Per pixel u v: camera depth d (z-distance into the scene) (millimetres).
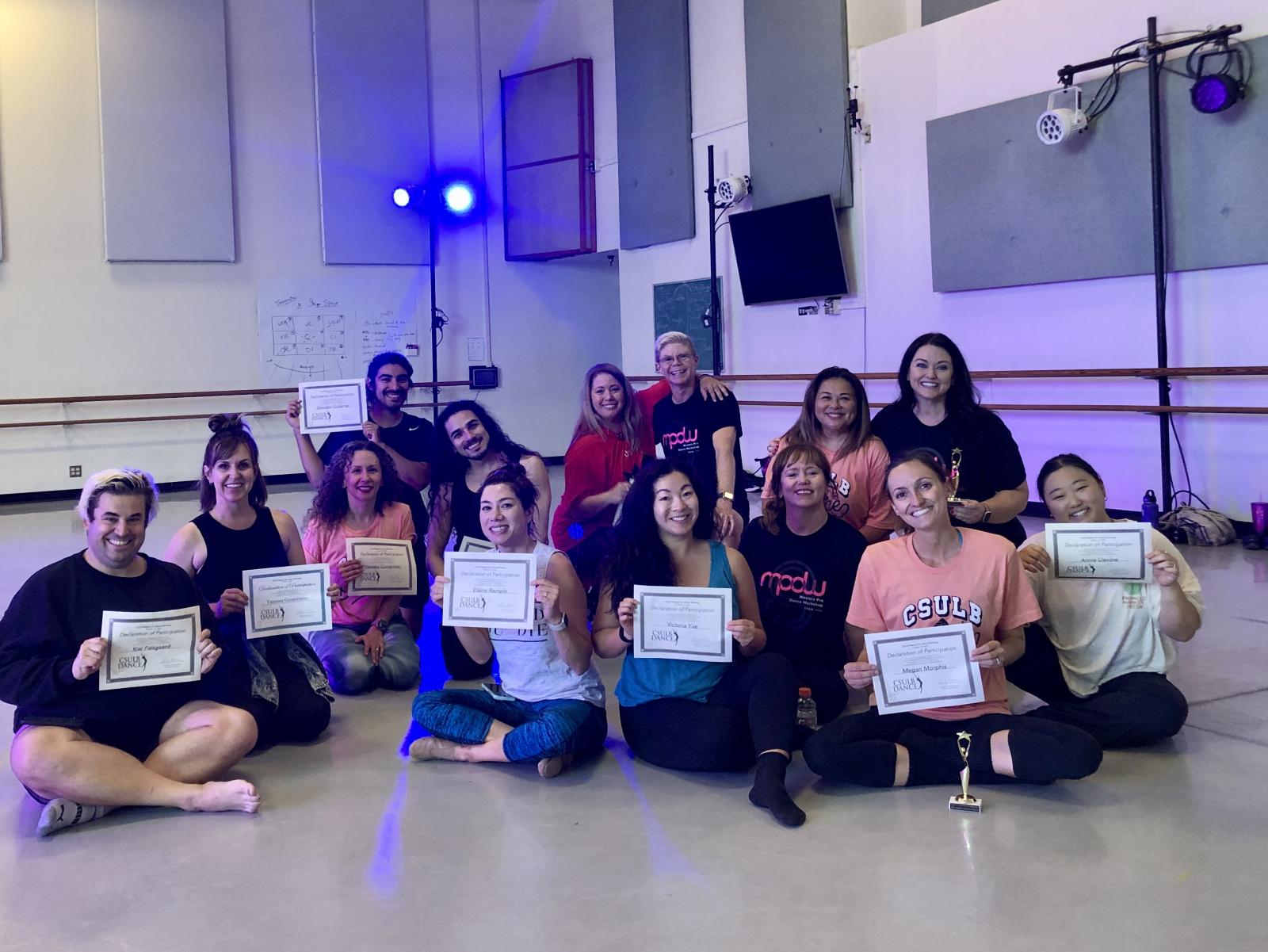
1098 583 3135
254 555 3496
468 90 11969
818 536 3430
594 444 4348
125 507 2768
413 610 4359
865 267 8656
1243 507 6457
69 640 2754
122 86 10289
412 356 11867
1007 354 7672
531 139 11844
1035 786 2811
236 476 3393
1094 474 3236
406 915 2184
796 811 2598
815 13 8664
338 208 11312
